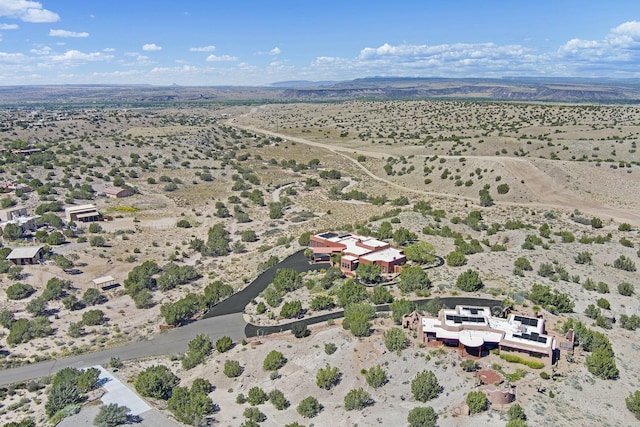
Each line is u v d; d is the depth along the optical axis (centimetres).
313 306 8588
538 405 5266
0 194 15638
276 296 9094
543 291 7900
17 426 5622
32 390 6700
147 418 5797
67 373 6725
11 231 12019
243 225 14625
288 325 8162
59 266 10594
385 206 16125
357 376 6088
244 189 18700
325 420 5469
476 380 5675
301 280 9838
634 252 10456
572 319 7056
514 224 12412
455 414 5206
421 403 5491
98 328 8606
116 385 6606
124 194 16938
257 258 11769
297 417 5588
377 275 9312
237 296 9750
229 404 5994
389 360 6191
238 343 7712
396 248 10844
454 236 11694
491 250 10562
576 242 11144
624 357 6444
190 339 8125
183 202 16825
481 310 7006
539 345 6088
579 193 16100
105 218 14538
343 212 15712
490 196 16475
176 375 6906
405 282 8825
